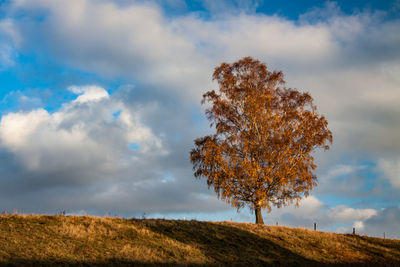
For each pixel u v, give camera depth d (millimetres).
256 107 33188
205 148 33188
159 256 19875
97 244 19891
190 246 22406
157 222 26406
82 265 16906
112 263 17797
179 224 26906
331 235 31875
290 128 33688
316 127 33031
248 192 32812
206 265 19922
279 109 34625
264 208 32438
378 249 29828
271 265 22125
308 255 25344
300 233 30453
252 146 32719
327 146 33344
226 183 32219
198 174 33219
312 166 33000
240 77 36000
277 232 29266
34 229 20328
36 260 16391
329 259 25344
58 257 17219
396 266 25734
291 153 32312
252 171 31750
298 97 34906
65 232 20578
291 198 32281
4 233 18984
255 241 26250
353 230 34938
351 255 26969
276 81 35438
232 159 32594
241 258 22188
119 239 21375
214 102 35156
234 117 34844
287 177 31891
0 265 15203
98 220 24281
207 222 29328
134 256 19078
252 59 36062
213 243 24141
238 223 31047
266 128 33625
